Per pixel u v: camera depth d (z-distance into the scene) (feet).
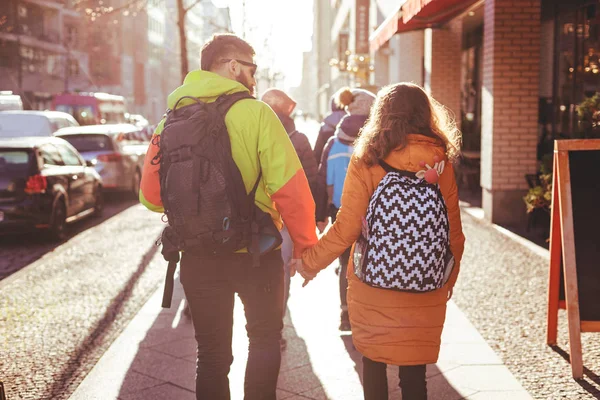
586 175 14.92
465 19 54.34
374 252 9.87
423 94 10.32
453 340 17.49
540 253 28.58
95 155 50.80
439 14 43.34
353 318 10.43
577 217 14.90
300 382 14.85
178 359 16.46
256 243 9.95
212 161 9.69
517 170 35.99
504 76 35.53
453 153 10.46
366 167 10.14
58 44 199.21
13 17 177.06
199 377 10.36
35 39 185.98
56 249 33.53
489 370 15.34
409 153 9.96
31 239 36.78
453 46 56.70
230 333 10.50
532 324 18.89
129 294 23.71
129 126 56.95
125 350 17.17
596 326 14.82
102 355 17.03
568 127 40.47
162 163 9.98
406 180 9.91
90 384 14.97
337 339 17.71
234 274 10.14
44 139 37.91
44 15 196.75
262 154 10.00
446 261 10.15
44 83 194.90
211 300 10.20
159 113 305.94
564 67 41.09
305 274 10.83
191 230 9.75
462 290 22.90
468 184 50.83
